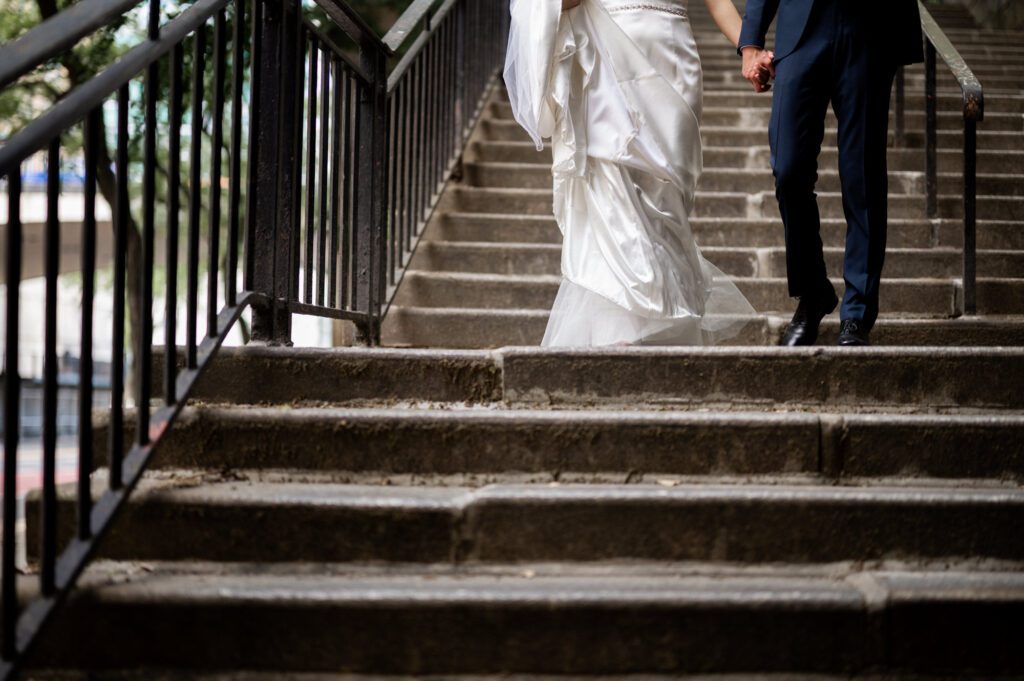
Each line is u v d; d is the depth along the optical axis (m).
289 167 2.90
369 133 3.69
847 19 3.18
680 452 2.38
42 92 7.79
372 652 1.88
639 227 3.15
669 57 3.27
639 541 2.12
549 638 1.88
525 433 2.38
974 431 2.40
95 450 2.47
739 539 2.13
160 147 8.20
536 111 3.15
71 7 1.76
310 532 2.12
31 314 27.31
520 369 2.72
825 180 5.28
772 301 4.21
